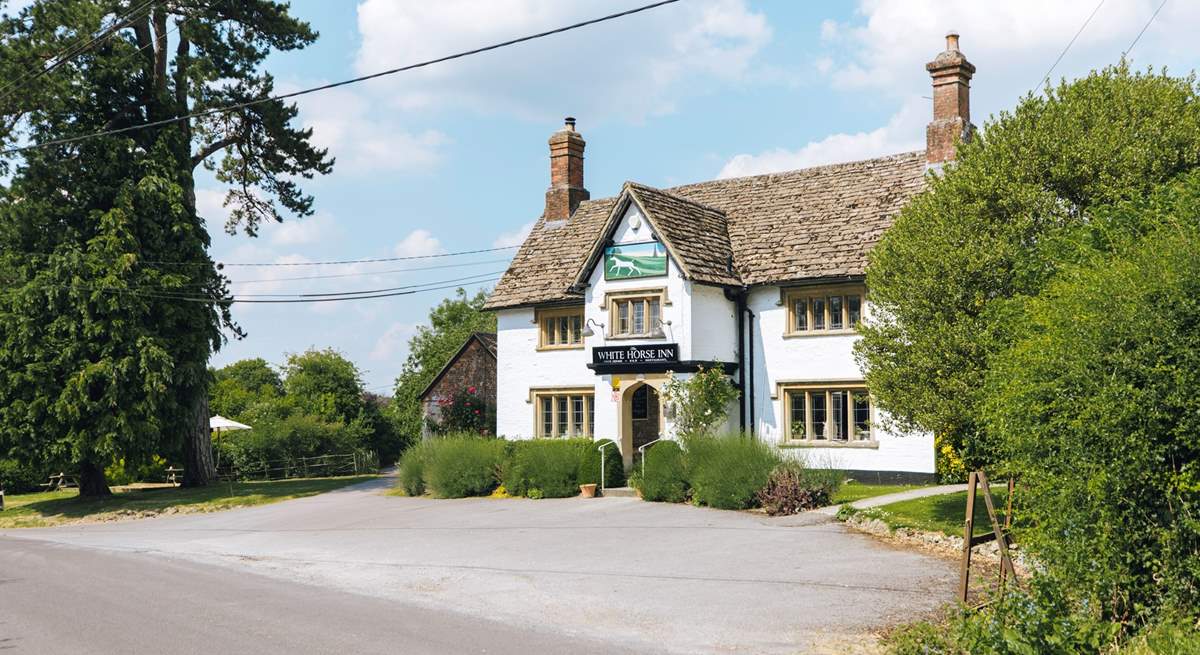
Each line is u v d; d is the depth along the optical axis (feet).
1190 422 28.55
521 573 49.14
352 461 170.30
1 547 70.38
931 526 56.39
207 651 32.89
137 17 89.35
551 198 118.62
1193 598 29.22
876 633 34.65
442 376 147.33
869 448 84.79
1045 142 54.44
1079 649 28.12
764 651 32.42
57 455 101.30
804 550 53.11
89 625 37.83
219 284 115.96
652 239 92.48
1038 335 34.19
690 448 77.87
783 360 90.74
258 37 121.80
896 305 56.49
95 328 100.53
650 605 40.32
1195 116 54.95
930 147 92.68
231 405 193.47
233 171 129.59
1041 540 31.99
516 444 92.58
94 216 104.01
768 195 103.91
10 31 102.83
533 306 107.65
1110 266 32.53
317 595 44.37
